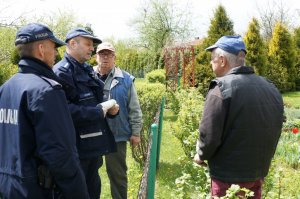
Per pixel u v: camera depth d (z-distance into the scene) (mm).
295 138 8523
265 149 2863
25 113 2393
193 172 3779
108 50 4332
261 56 20469
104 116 3279
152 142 3717
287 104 16797
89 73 3479
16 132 2395
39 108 2326
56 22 21734
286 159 6750
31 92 2371
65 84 3191
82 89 3346
